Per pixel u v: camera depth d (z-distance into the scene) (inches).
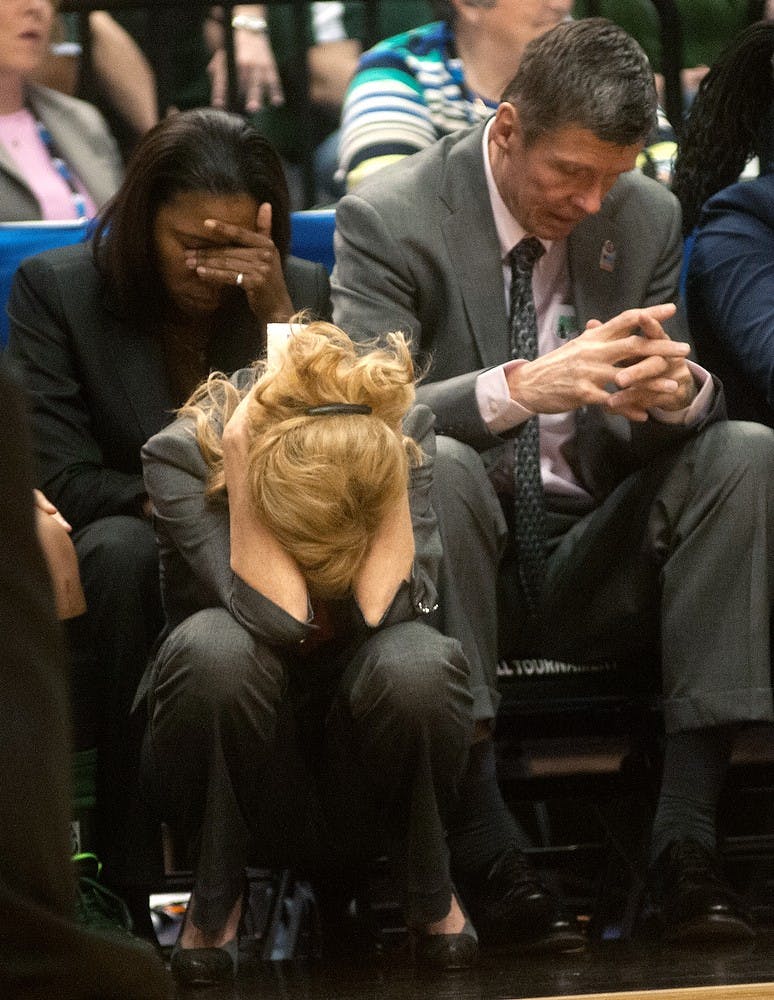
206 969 286.7
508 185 373.1
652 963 292.8
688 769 338.6
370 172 468.1
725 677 332.2
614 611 362.0
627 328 340.8
